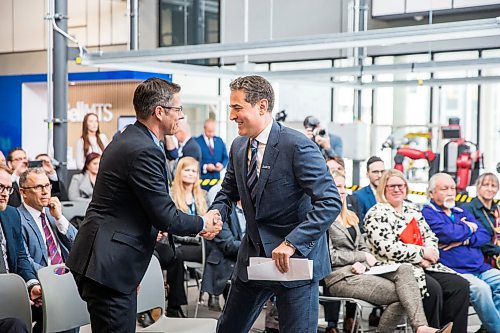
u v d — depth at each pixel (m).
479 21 5.18
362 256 5.77
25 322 4.00
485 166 10.25
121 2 12.24
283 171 3.64
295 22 11.32
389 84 9.14
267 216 3.69
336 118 11.25
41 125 13.20
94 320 3.59
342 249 5.82
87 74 11.65
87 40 12.72
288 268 3.57
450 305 5.79
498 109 10.23
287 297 3.70
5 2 13.48
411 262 5.75
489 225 6.52
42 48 13.05
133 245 3.53
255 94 3.63
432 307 5.68
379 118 10.76
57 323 4.12
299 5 11.27
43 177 5.01
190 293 7.82
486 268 6.31
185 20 12.16
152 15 12.47
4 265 4.53
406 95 10.61
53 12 7.45
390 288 5.51
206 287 6.36
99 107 11.55
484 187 6.59
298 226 3.60
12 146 13.33
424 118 10.57
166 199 3.54
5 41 13.51
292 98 11.65
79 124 11.80
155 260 4.66
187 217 3.65
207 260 6.38
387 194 5.98
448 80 8.57
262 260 3.65
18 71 13.38
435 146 9.83
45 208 5.20
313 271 3.69
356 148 9.50
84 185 7.94
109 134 11.45
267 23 11.52
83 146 10.15
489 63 7.20
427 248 5.82
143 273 3.61
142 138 3.55
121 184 3.51
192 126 12.12
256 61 11.95
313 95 11.44
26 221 4.94
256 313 3.95
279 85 11.73
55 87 7.57
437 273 5.89
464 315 5.80
